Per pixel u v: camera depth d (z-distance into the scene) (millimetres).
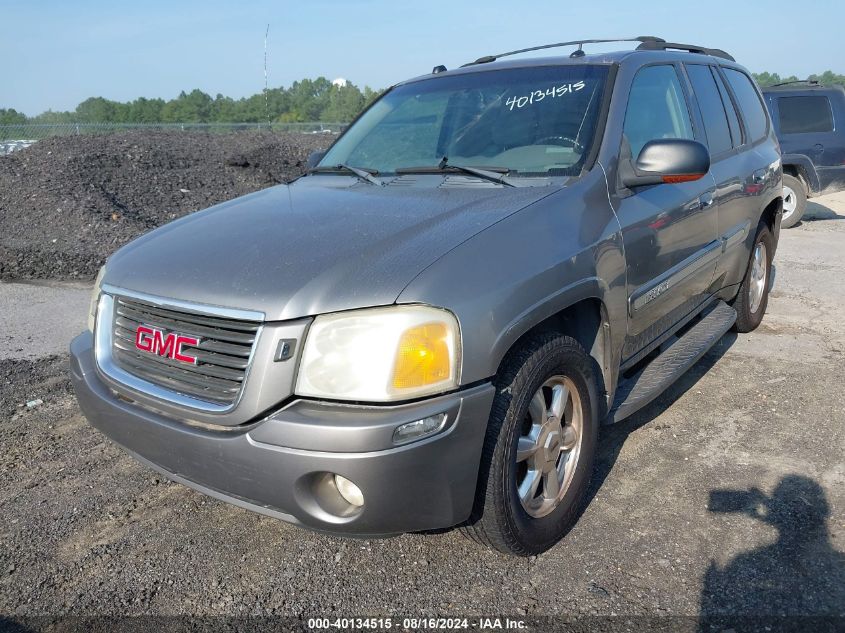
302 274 2453
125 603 2660
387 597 2664
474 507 2561
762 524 3012
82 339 3119
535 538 2760
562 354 2742
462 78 4031
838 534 2920
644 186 3412
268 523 3156
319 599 2666
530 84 3730
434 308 2328
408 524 2352
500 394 2529
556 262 2721
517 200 2918
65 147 13258
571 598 2623
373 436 2203
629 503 3213
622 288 3146
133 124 22719
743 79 5367
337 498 2371
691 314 4316
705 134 4340
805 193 10156
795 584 2643
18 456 3760
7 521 3188
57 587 2754
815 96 10125
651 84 3871
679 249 3736
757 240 5184
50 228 9031
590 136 3324
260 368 2332
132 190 11031
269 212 3139
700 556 2824
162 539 3051
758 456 3590
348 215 2930
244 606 2637
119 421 2697
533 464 2779
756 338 5398
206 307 2459
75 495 3393
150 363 2658
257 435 2314
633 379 3633
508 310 2480
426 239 2586
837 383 4488
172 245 2930
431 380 2303
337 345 2303
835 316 5910
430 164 3566
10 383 4695
